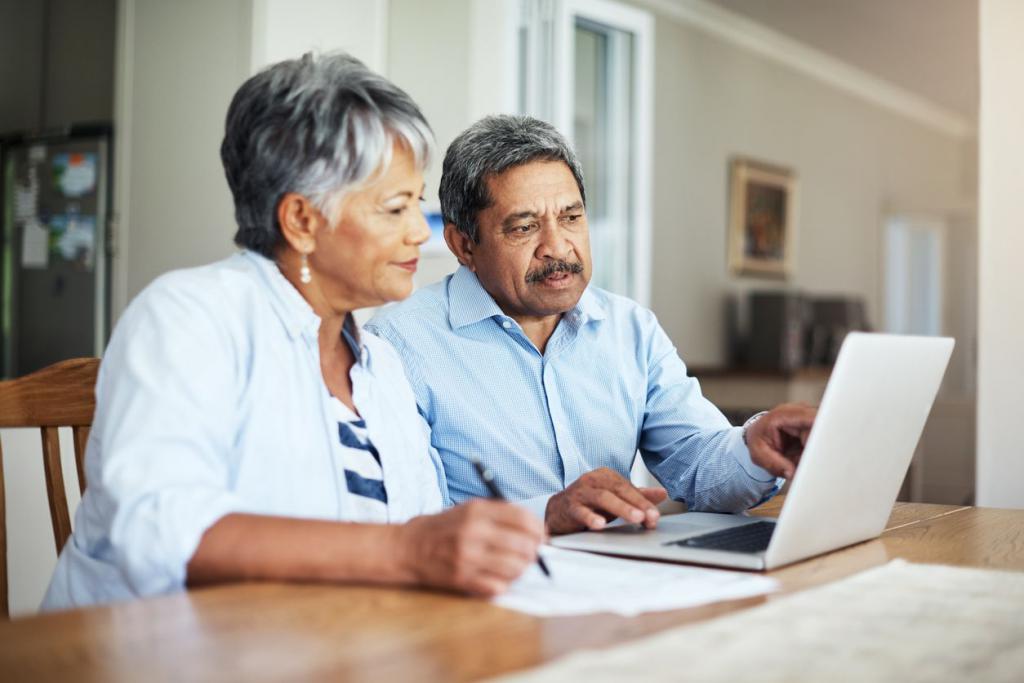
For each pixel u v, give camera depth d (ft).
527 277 5.68
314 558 3.14
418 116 3.93
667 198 20.49
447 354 5.90
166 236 13.88
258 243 4.03
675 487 5.74
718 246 21.99
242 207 3.98
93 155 14.75
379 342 4.64
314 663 2.37
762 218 23.15
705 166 21.56
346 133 3.77
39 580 5.95
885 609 2.94
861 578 3.39
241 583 3.19
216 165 13.12
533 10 14.08
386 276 3.99
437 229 12.42
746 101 22.81
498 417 5.85
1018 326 9.70
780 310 21.62
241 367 3.81
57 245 15.10
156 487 3.26
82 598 3.74
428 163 4.00
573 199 5.71
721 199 22.07
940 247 30.04
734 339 22.45
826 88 25.71
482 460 5.82
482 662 2.40
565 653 2.49
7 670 2.30
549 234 5.65
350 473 4.14
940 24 22.35
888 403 3.99
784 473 4.65
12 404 4.40
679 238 20.84
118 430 3.38
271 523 3.21
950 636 2.65
